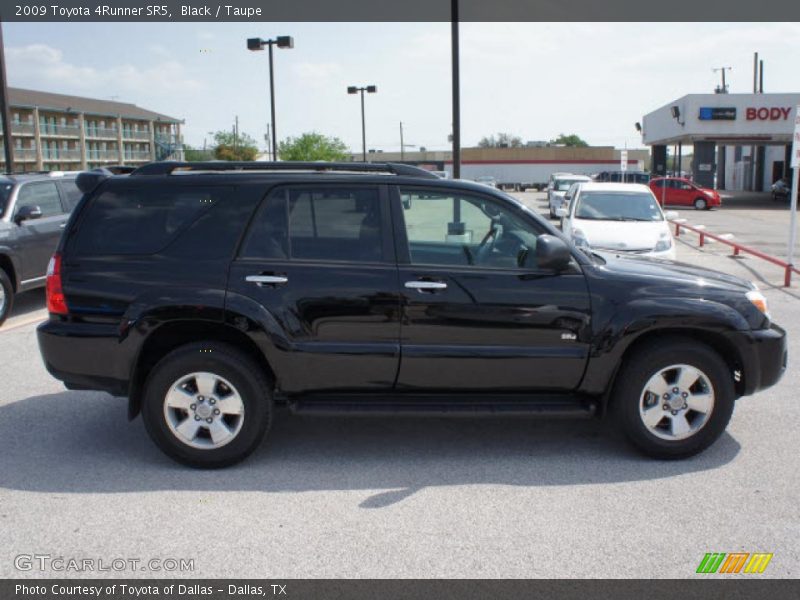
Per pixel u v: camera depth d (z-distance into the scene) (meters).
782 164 54.34
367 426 5.64
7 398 6.36
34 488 4.51
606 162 70.88
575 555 3.68
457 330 4.75
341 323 4.73
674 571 3.53
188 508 4.23
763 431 5.45
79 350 4.75
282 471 4.77
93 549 3.76
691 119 38.41
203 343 4.71
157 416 4.71
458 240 4.84
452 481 4.61
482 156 71.88
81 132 94.38
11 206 10.09
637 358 4.80
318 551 3.73
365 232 4.83
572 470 4.77
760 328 4.93
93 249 4.82
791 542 3.80
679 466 4.82
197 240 4.80
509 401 4.90
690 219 30.09
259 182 4.86
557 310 4.75
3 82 18.62
